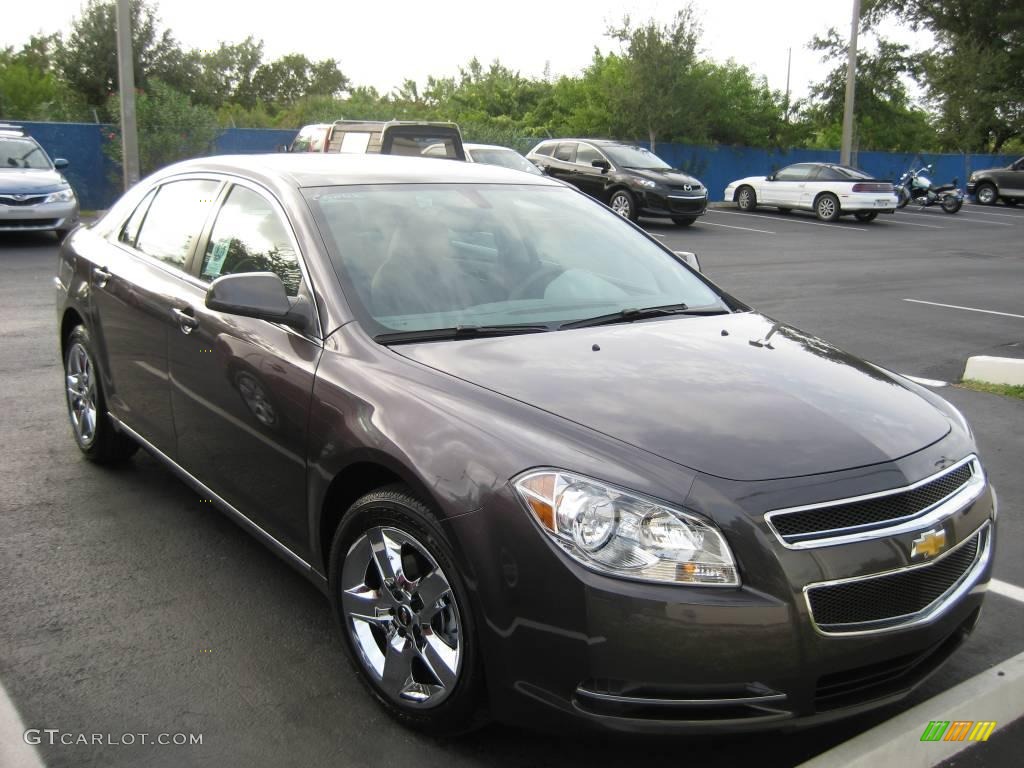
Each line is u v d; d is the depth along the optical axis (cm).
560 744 292
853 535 253
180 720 297
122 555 410
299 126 3353
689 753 289
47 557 405
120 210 503
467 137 2920
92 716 298
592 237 421
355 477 307
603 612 240
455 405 282
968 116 3934
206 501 470
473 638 264
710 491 247
